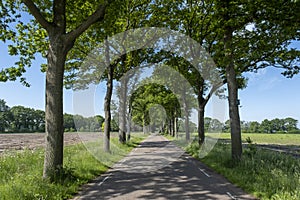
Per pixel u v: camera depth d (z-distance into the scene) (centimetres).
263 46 1548
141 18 2020
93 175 1117
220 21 1390
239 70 1756
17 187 736
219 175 1143
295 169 1012
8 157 1328
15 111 11531
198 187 900
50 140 960
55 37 996
